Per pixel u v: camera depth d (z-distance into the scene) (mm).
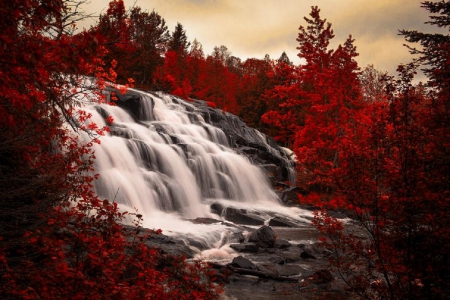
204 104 47750
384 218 7625
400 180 7391
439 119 7730
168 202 23312
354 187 7789
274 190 32531
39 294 5781
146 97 33250
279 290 11680
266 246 16859
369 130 8062
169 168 25734
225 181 29141
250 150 38125
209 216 23625
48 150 9531
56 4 4812
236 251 15914
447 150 7500
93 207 7637
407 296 7270
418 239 7277
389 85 7891
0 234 7215
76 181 8914
